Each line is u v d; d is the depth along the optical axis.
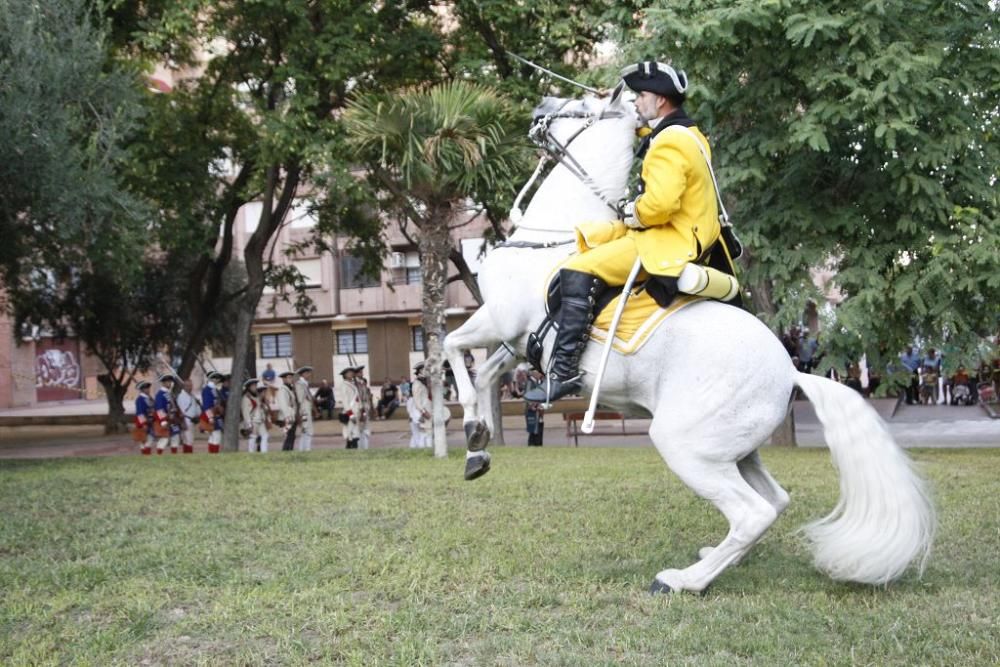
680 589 5.79
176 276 32.00
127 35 19.19
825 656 4.72
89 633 5.32
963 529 7.45
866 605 5.54
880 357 14.25
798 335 27.53
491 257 6.39
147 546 7.14
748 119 13.88
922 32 12.91
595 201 6.20
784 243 13.93
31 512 8.72
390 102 13.80
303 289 26.03
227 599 5.79
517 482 10.18
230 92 21.11
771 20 12.20
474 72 17.73
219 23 18.84
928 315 13.51
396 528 7.77
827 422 5.53
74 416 37.44
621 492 9.39
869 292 13.03
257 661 4.85
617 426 26.50
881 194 13.64
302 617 5.44
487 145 13.77
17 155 13.30
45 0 14.08
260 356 47.84
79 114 14.90
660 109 5.95
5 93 13.03
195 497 9.49
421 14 20.38
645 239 5.68
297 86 18.16
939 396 30.03
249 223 45.00
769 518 5.58
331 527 7.71
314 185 19.80
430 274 15.02
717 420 5.52
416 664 4.75
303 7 17.53
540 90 18.36
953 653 4.73
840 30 12.38
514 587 5.96
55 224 14.45
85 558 6.92
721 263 6.03
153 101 20.03
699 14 12.59
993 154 13.61
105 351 32.31
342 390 21.89
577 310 5.74
